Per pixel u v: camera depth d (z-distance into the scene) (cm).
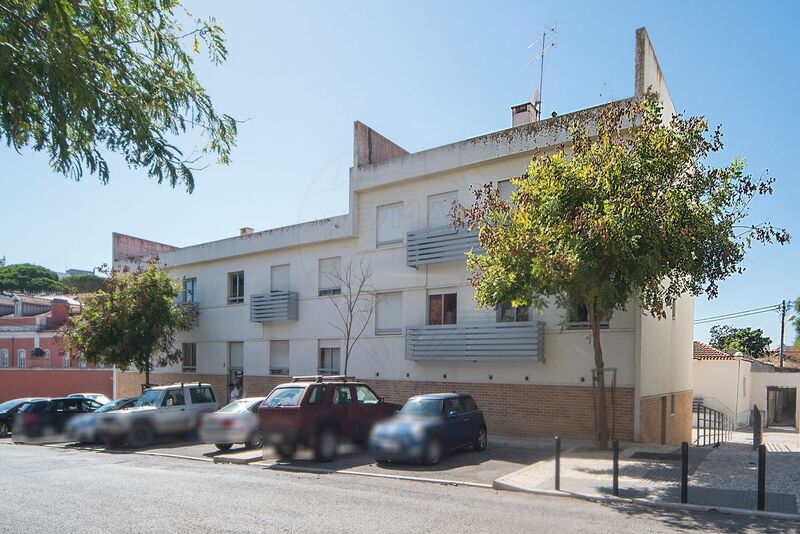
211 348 2623
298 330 2272
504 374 1691
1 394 3375
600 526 738
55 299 4147
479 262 1321
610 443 1486
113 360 2412
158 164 551
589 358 1548
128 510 846
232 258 2570
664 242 1105
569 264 1077
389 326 1991
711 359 3028
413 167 1939
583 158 1214
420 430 1208
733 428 2845
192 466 1327
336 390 1388
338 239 2148
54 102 478
